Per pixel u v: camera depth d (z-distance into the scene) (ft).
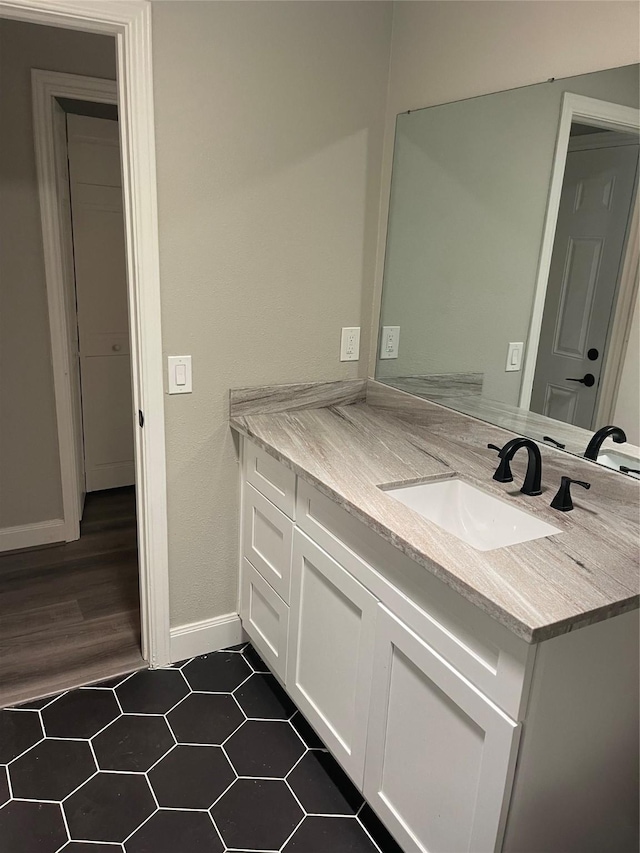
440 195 6.52
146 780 5.86
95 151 10.59
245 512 7.26
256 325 6.98
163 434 6.75
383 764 4.95
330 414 7.44
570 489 5.33
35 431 9.60
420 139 6.70
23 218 8.71
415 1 6.56
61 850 5.16
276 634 6.70
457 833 4.24
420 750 4.52
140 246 6.14
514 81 5.60
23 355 9.21
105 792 5.72
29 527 9.93
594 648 3.86
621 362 4.94
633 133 4.65
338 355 7.63
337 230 7.20
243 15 6.08
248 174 6.50
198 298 6.59
